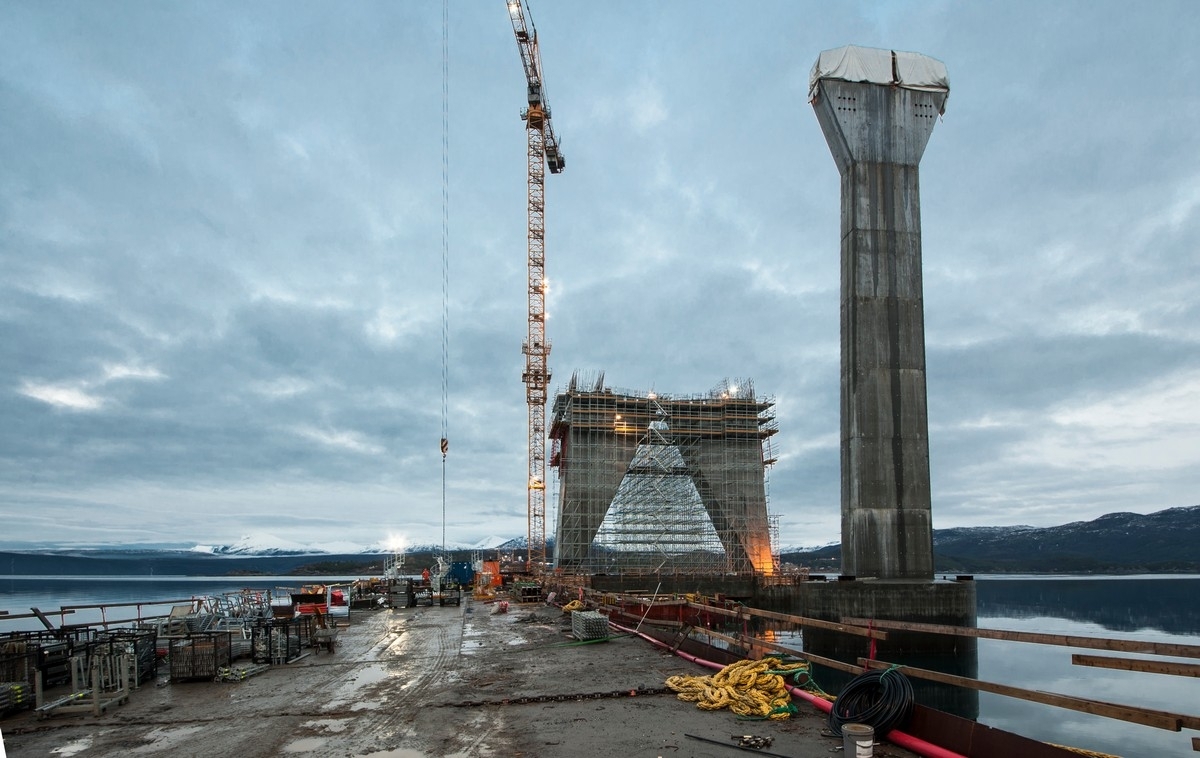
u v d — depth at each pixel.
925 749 9.59
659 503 92.94
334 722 11.83
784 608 67.75
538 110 126.44
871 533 52.41
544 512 121.38
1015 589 197.12
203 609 25.09
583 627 21.31
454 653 19.38
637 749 9.97
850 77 56.28
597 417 94.19
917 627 10.84
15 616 15.34
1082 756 8.04
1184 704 43.53
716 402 96.56
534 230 128.00
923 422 53.69
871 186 55.84
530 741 10.47
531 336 126.25
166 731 11.43
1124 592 175.88
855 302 54.69
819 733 10.72
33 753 10.33
